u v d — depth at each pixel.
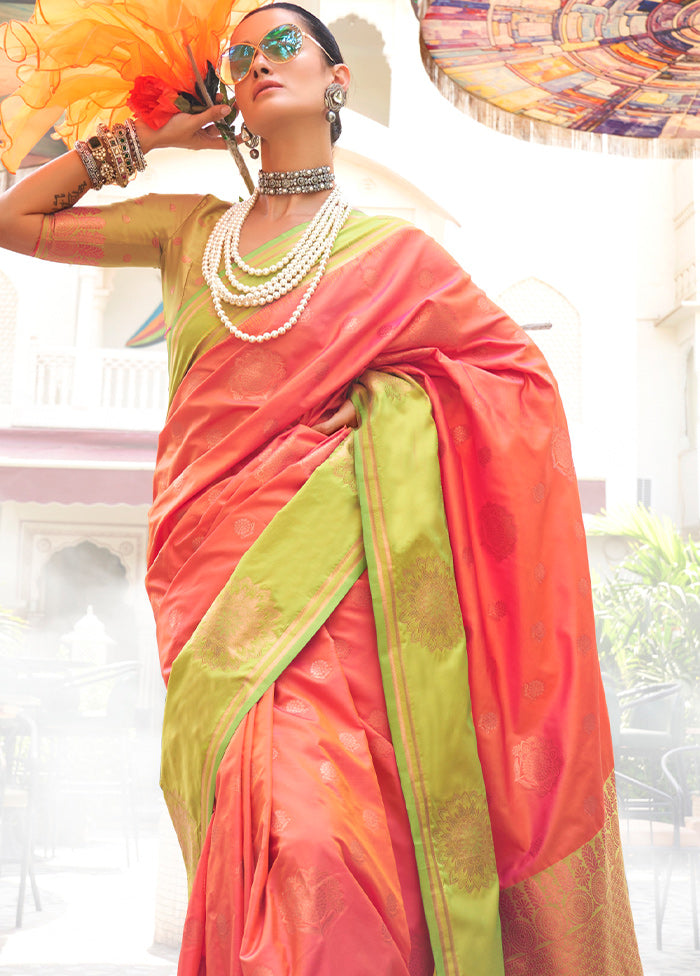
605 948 1.68
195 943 1.48
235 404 1.75
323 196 1.89
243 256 1.83
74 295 13.02
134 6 1.86
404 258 1.82
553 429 1.84
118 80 1.97
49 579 12.98
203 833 1.54
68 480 10.35
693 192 14.45
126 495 10.36
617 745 4.82
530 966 1.67
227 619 1.61
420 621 1.67
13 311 12.72
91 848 6.38
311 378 1.73
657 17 2.71
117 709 5.23
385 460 1.72
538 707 1.74
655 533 9.45
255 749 1.51
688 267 14.58
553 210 12.62
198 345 1.82
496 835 1.70
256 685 1.56
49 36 1.85
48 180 1.90
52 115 2.01
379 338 1.78
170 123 1.95
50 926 3.87
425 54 2.95
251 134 2.04
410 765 1.60
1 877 5.11
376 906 1.46
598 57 2.89
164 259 1.95
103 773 6.14
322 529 1.66
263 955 1.37
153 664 12.08
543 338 12.45
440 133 12.71
